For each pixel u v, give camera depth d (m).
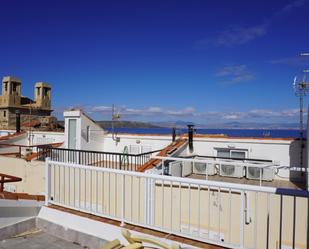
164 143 11.16
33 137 14.55
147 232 3.71
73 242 4.20
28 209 4.58
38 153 10.78
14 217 4.38
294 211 2.93
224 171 8.77
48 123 21.16
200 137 10.01
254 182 8.23
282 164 8.84
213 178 8.59
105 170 4.06
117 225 3.93
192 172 9.12
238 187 3.07
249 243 6.09
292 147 8.73
